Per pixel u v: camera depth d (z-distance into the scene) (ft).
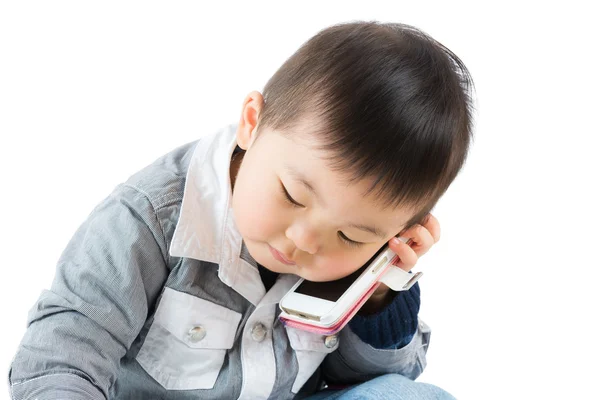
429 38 4.92
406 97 4.48
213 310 5.20
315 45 4.75
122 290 4.88
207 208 5.14
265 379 5.34
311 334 5.50
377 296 5.60
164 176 5.12
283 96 4.69
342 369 5.80
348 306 5.05
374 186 4.48
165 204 5.03
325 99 4.51
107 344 4.88
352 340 5.64
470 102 4.84
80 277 4.88
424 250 5.35
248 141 4.91
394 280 5.28
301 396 5.83
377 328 5.61
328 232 4.65
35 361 4.72
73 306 4.82
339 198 4.50
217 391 5.29
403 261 5.23
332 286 5.17
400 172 4.48
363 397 5.25
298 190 4.54
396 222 4.68
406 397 5.28
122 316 4.90
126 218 4.97
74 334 4.79
